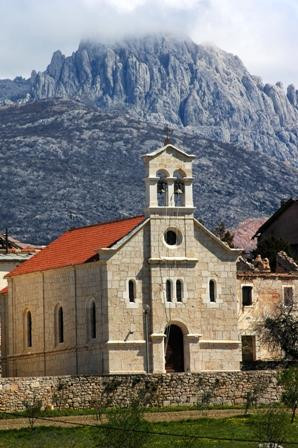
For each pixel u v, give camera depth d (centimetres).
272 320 17838
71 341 16438
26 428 13525
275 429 12781
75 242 17125
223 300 16300
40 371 17038
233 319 16325
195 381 15050
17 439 13112
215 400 15038
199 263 16225
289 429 13062
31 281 17288
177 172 16275
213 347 16188
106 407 14562
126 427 12219
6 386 14488
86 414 14275
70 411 14475
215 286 16275
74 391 14725
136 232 15988
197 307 16162
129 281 15900
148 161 16138
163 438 12975
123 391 14862
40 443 12731
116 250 15850
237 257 16412
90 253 16375
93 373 16012
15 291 17612
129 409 12838
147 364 15862
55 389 14662
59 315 16750
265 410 14450
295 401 14225
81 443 12681
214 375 15100
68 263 16538
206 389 15050
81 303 16262
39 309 17088
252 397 14888
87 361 16150
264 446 12350
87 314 16162
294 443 12656
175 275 16088
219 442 12769
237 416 14262
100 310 15912
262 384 15138
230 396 15100
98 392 14788
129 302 15875
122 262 15875
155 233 16038
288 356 17725
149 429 12538
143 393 14875
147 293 15975
